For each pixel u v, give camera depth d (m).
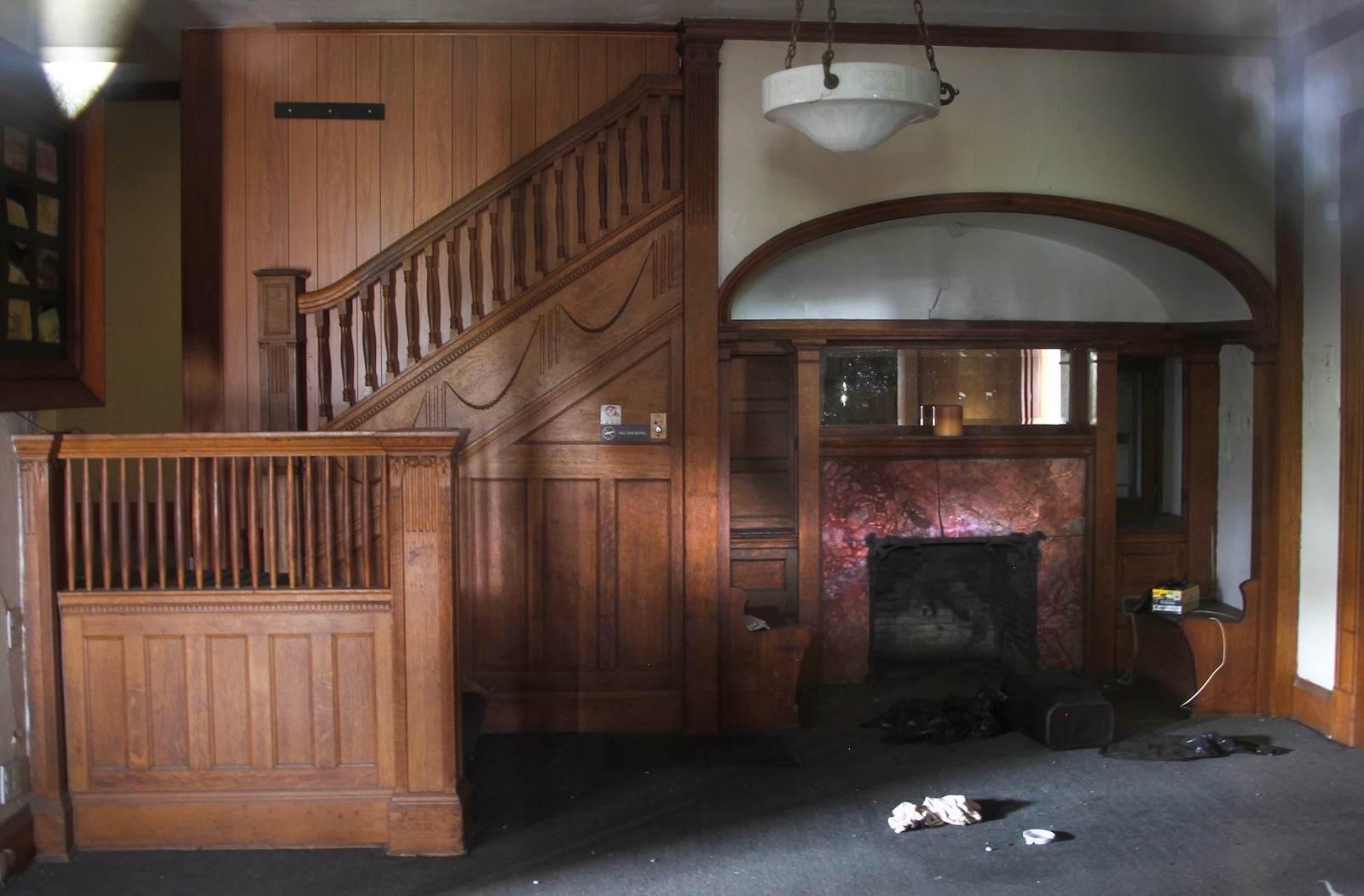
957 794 4.30
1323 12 4.79
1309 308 5.14
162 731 3.73
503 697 5.11
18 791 3.61
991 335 5.75
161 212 6.95
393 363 4.98
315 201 5.07
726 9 4.82
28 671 3.68
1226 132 5.17
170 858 3.69
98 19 4.93
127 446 3.67
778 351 5.83
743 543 5.79
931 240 5.91
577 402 5.07
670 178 5.07
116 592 3.68
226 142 5.05
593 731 5.12
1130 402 6.38
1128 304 6.00
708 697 5.10
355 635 3.74
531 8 4.84
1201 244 5.18
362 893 3.45
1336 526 4.99
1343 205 4.85
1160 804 4.21
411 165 5.09
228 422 5.05
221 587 3.73
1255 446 5.37
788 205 5.04
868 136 3.85
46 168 3.61
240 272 5.06
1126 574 6.07
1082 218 5.16
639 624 5.14
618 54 5.12
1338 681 4.96
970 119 5.06
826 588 5.93
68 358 3.76
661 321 5.04
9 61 3.37
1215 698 5.38
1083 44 5.04
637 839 3.90
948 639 6.45
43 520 3.65
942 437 5.88
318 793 3.77
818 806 4.22
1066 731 4.84
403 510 3.69
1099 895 3.44
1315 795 4.29
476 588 5.08
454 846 3.75
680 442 5.08
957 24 4.96
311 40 5.05
